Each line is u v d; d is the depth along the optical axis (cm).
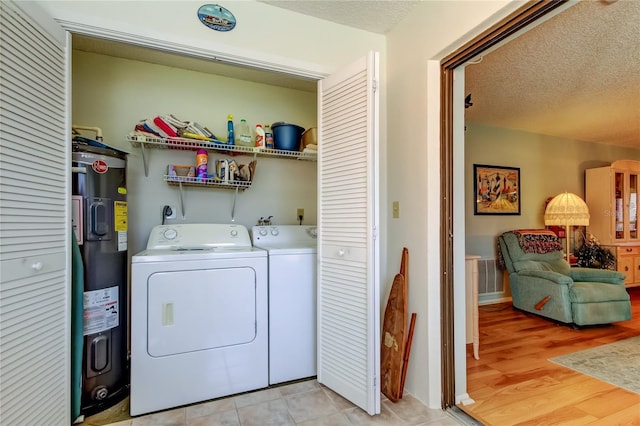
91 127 206
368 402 167
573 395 189
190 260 180
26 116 126
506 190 414
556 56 229
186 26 169
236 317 190
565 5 123
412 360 188
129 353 226
